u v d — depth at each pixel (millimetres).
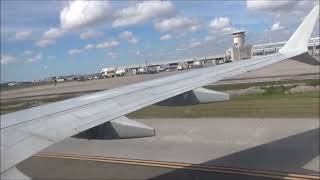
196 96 12523
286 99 39625
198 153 22000
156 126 30969
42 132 8023
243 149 21969
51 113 9484
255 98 43125
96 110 9977
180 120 32969
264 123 28250
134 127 9078
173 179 18172
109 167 21000
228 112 34656
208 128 28266
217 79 13906
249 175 17750
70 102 10859
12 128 8109
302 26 19188
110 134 8992
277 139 23406
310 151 20562
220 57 150250
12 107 68812
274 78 68625
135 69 173750
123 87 13344
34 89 135875
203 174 18469
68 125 8625
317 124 26516
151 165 20594
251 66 15680
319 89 44781
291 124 27125
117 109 10141
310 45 86875
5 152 6762
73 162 22500
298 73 73875
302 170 17828
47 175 20453
